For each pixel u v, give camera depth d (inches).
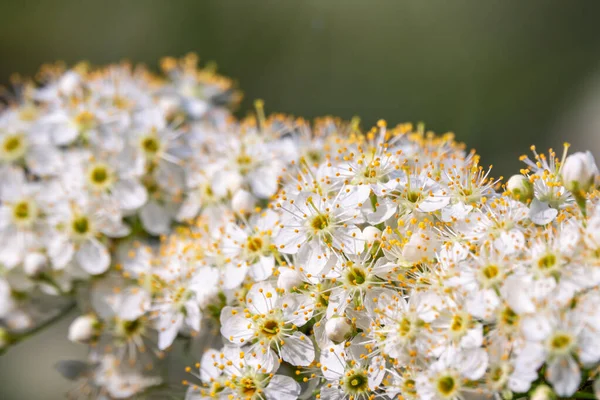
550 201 7.8
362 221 7.9
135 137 9.0
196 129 9.4
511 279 7.5
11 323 8.7
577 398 7.4
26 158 9.1
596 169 7.8
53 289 8.7
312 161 8.9
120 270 8.7
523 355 7.3
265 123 9.3
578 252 7.5
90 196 8.8
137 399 8.6
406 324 7.6
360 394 7.8
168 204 9.0
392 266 7.8
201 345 8.5
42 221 8.8
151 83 9.7
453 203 8.0
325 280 7.9
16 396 10.5
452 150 8.6
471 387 7.5
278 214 8.2
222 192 8.8
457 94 12.8
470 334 7.5
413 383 7.6
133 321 8.6
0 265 8.7
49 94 9.4
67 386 10.6
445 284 7.6
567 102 12.8
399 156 8.2
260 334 7.9
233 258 8.2
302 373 8.0
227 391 7.9
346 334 7.7
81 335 8.5
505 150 12.5
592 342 7.3
